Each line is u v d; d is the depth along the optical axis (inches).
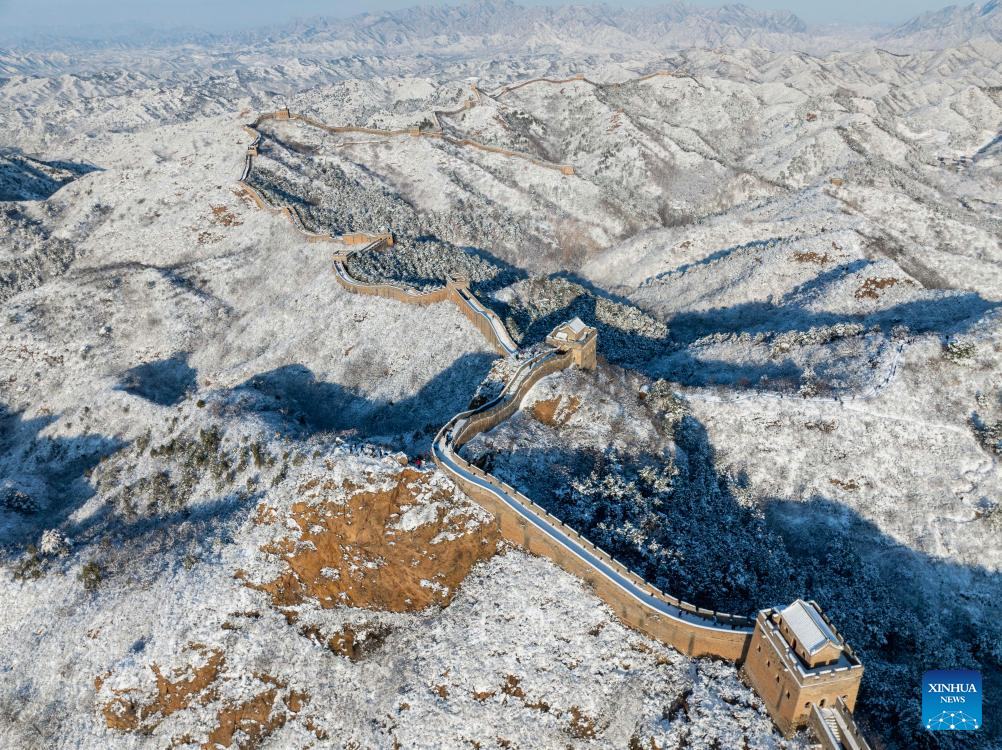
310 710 2343.8
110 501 3376.0
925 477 3250.5
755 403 3528.5
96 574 2763.3
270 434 3307.1
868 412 3427.7
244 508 2847.0
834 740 1863.9
